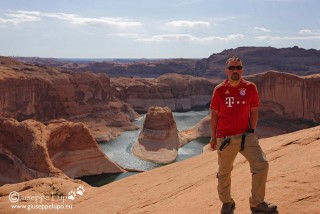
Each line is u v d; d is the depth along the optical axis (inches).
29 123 1593.3
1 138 1612.9
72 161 1713.8
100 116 3518.7
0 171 1529.3
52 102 3191.4
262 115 3024.1
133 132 3348.9
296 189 261.4
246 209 262.1
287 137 503.8
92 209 460.8
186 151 2559.1
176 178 474.6
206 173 446.0
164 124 2623.0
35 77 3043.8
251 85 243.0
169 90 5241.1
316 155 338.0
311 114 2778.1
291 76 2864.2
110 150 2559.1
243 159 432.5
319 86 2731.3
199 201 326.3
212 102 252.8
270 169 342.0
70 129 1727.4
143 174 569.9
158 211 349.7
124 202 443.5
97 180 1745.8
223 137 246.7
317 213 220.5
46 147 1521.9
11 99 2711.6
